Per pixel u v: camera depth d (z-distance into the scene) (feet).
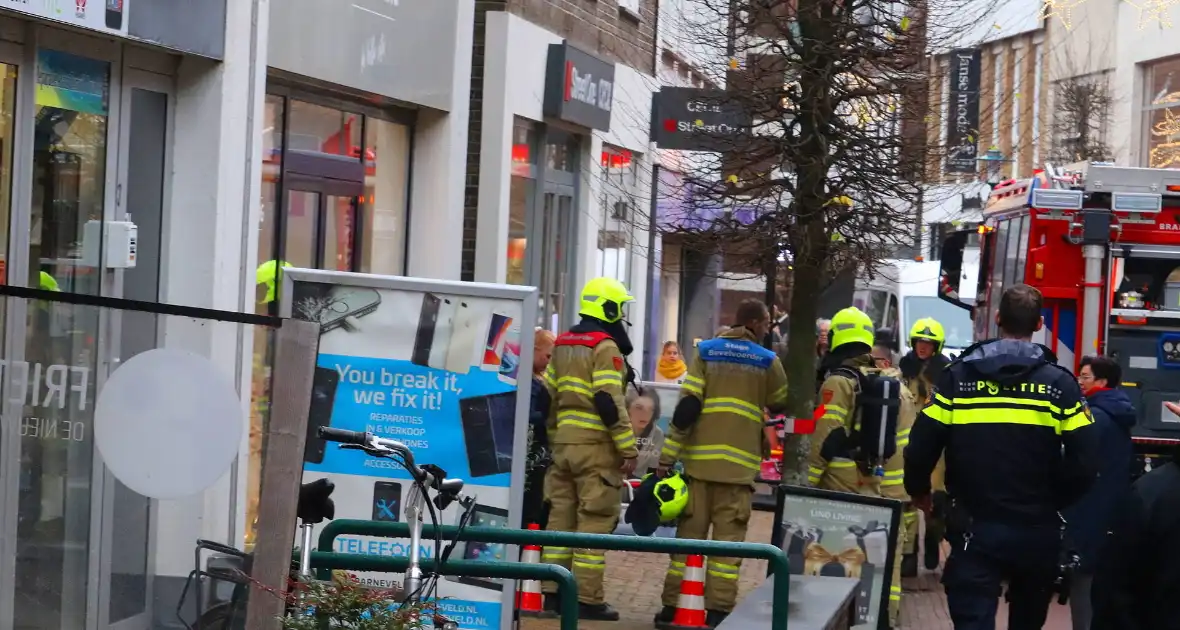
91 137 29.35
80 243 29.09
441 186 45.78
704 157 43.57
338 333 23.00
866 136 36.19
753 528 49.78
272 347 15.62
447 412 22.82
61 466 15.90
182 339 15.75
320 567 19.25
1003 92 52.13
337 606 16.20
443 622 16.80
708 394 32.50
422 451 22.86
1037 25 118.11
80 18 27.04
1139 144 110.22
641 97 68.49
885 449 34.01
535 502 33.94
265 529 15.56
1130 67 110.42
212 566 15.76
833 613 22.70
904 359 45.83
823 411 34.01
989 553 22.56
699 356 32.60
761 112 36.60
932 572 44.34
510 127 51.60
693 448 32.65
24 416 15.92
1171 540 18.42
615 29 63.82
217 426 15.69
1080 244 42.42
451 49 45.65
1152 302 42.45
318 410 23.00
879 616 29.96
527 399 22.68
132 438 15.84
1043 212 43.06
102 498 15.89
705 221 37.91
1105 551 18.89
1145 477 18.83
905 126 37.22
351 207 41.98
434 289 22.82
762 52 37.14
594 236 64.69
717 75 38.42
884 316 86.89
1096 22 114.11
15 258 27.12
